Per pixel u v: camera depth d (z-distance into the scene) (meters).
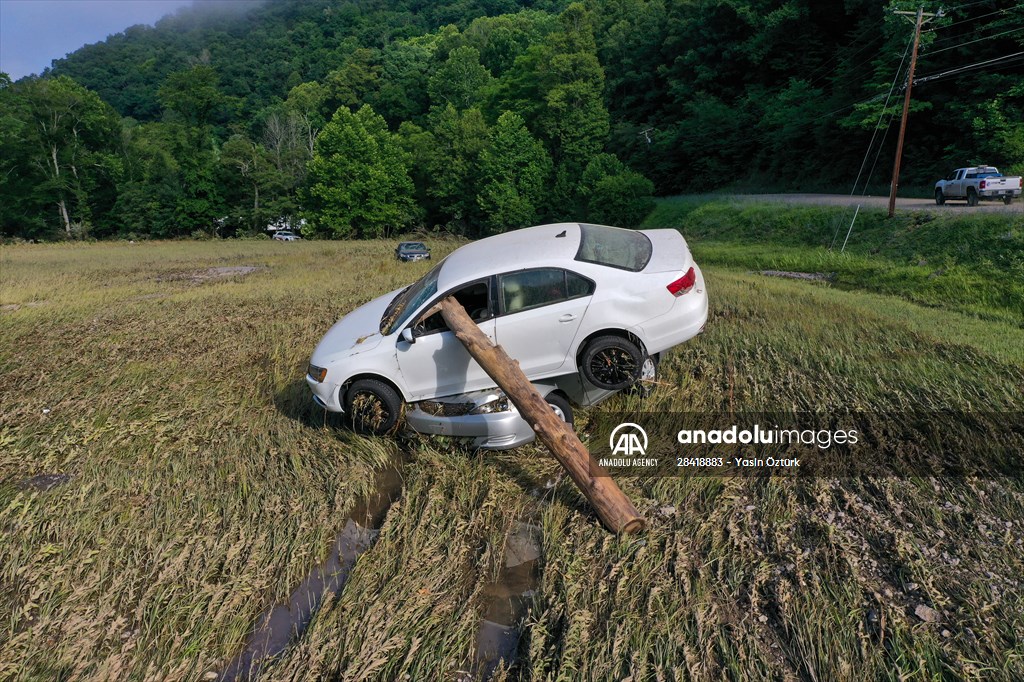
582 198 48.38
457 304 6.12
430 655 3.69
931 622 3.59
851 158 39.91
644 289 6.13
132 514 5.40
